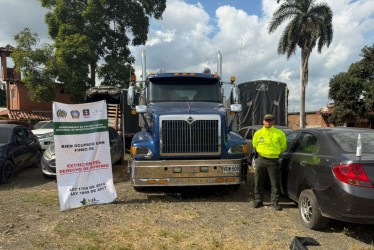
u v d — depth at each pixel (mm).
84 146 5812
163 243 3990
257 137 5590
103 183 5938
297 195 5113
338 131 4902
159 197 6312
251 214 5242
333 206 4027
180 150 5746
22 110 27062
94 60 24609
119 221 4879
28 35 23672
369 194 3717
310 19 24984
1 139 8344
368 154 4078
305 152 5066
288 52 26141
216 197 6316
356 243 4051
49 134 13023
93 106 5930
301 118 26328
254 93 13422
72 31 24422
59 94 28641
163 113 5812
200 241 4105
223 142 5859
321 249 3873
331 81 23891
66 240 4148
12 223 4805
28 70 23625
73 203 5598
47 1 25719
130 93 6652
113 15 26078
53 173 8094
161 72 7707
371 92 21312
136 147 5734
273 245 3986
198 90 7344
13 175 8156
